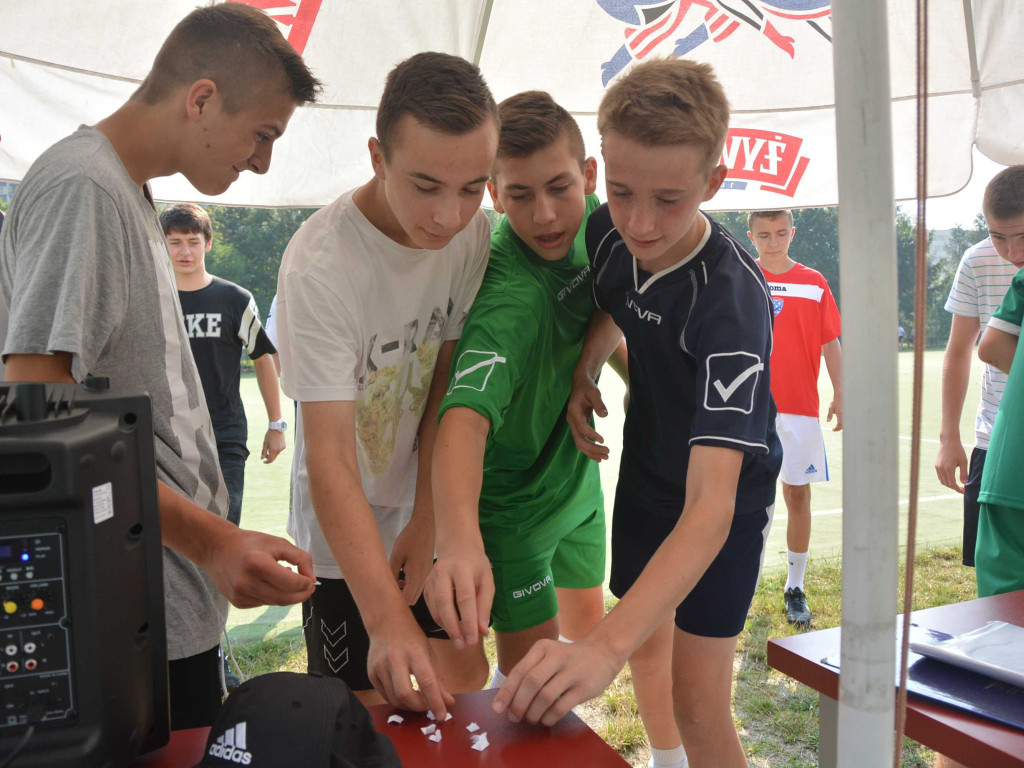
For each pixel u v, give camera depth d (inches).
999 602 48.6
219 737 25.5
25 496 23.2
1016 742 32.9
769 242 147.7
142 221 46.3
